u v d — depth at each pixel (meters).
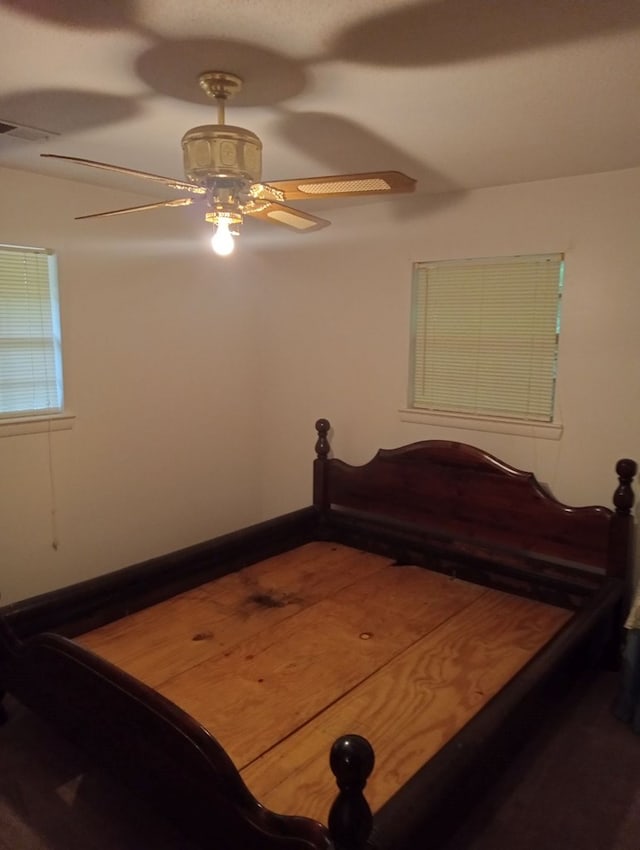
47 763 2.28
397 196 3.39
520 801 2.12
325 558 3.45
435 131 2.27
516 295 3.19
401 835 1.31
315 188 1.83
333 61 1.68
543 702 1.95
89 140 2.43
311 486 4.13
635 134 2.30
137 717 1.69
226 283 4.00
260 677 2.22
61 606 2.44
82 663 1.84
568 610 2.86
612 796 2.15
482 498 3.22
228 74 1.75
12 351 3.09
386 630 2.60
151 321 3.62
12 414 3.12
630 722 2.52
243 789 1.47
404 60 1.67
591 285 2.94
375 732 1.92
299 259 3.97
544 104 1.99
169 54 1.64
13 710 2.58
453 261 3.38
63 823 2.01
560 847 1.93
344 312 3.82
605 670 2.86
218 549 3.11
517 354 3.22
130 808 2.07
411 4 1.37
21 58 1.67
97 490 3.47
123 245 3.43
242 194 1.84
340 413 3.93
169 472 3.83
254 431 4.32
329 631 2.58
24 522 3.18
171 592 2.89
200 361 3.91
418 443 3.44
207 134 1.69
